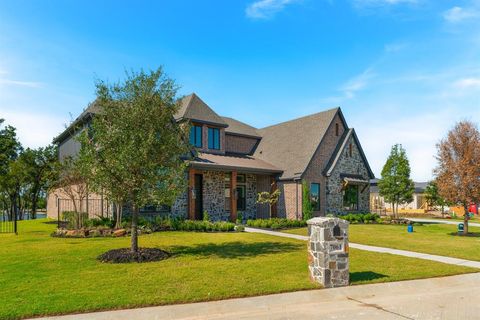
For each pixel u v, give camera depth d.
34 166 34.03
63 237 15.78
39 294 7.37
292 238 16.66
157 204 12.19
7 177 18.64
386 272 10.16
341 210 28.52
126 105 11.82
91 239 15.14
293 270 9.91
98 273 9.20
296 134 29.81
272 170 26.36
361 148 30.70
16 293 7.42
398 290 8.56
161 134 11.93
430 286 8.96
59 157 28.31
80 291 7.60
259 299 7.56
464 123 21.05
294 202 25.75
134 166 11.14
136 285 8.14
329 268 8.62
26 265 10.04
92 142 11.77
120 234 16.27
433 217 38.22
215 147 26.95
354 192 30.25
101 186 11.48
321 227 8.71
